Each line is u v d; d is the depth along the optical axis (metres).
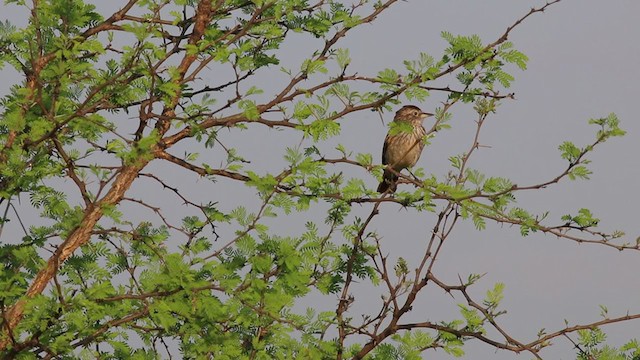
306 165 12.02
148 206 12.68
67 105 12.42
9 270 11.86
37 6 11.82
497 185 12.41
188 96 13.30
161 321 11.04
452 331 13.31
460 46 12.84
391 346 13.91
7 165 11.83
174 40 13.54
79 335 11.45
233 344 12.19
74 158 12.37
